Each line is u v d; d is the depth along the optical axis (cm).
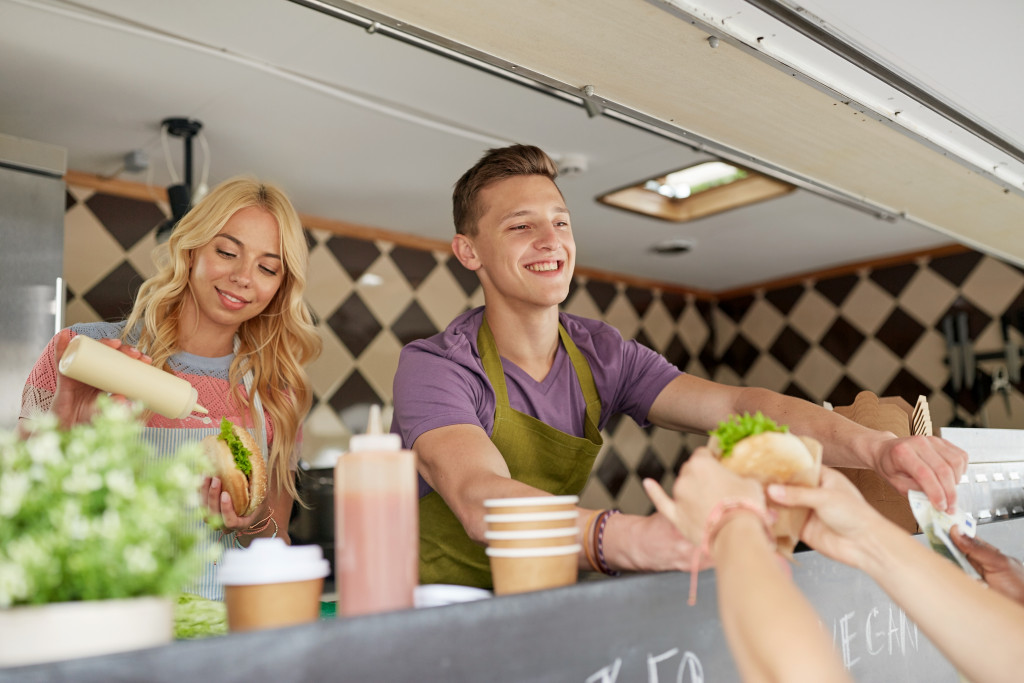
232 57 191
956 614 64
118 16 173
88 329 143
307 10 173
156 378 91
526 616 64
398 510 64
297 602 63
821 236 341
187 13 173
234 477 109
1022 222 188
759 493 64
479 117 226
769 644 51
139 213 272
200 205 144
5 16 171
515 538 70
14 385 191
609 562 79
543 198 123
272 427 151
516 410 125
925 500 94
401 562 64
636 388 141
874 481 120
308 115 223
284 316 154
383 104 217
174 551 55
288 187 279
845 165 151
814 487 68
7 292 192
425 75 202
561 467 128
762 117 130
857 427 106
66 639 48
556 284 122
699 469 64
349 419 311
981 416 334
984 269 341
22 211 196
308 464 293
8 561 49
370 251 327
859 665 96
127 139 236
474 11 98
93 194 264
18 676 43
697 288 435
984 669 63
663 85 119
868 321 377
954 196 169
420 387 114
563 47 107
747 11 99
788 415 115
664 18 99
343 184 277
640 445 396
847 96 122
